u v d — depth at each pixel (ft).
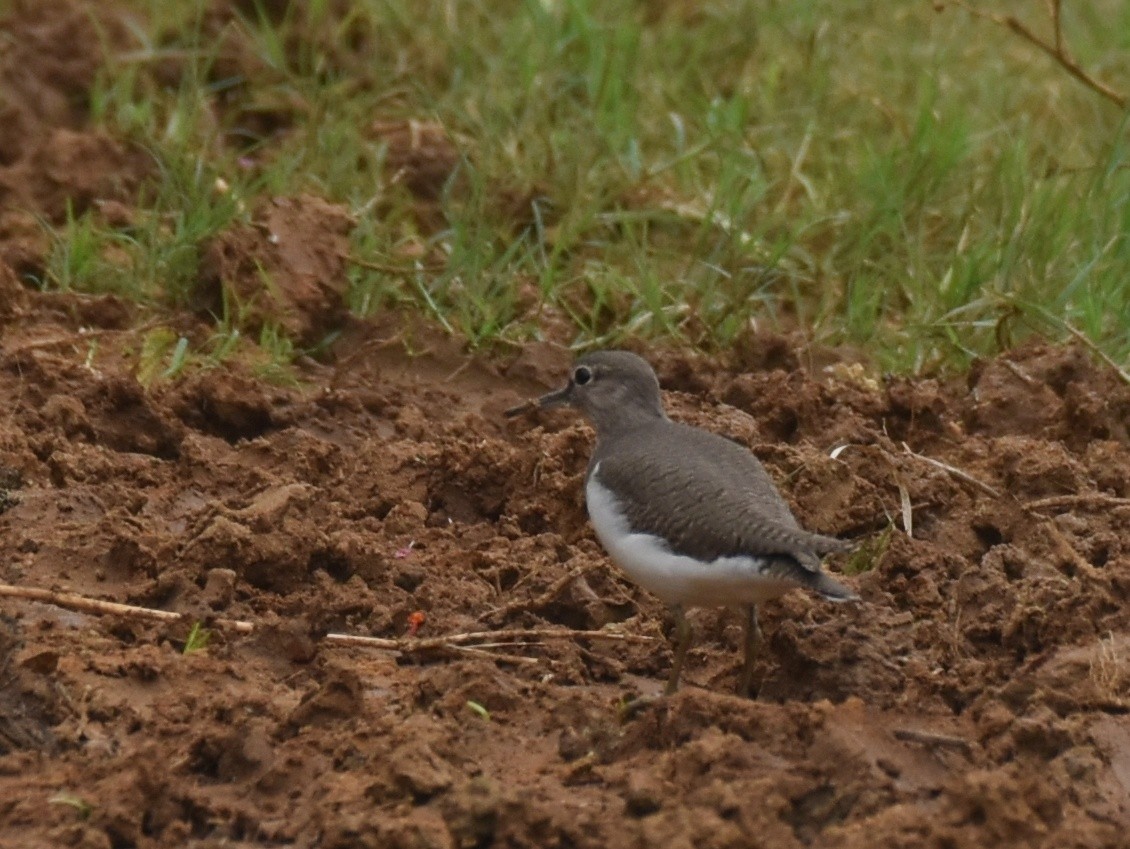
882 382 50.65
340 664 34.71
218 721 32.65
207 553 37.99
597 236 57.52
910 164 58.39
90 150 57.93
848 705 31.89
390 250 54.85
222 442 45.80
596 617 37.78
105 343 50.47
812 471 42.65
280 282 52.13
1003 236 55.01
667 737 31.48
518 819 28.32
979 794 28.50
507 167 59.31
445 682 34.04
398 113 62.49
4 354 47.37
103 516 40.57
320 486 43.68
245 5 66.18
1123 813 30.14
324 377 50.93
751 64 66.54
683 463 35.01
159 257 53.36
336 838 28.19
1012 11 73.72
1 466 41.63
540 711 33.63
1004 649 35.91
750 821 28.48
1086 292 52.85
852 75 66.90
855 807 29.37
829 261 55.52
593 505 36.01
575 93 64.08
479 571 39.81
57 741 32.04
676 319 53.36
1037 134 62.90
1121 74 68.59
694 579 33.50
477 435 47.01
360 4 66.28
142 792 29.60
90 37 63.62
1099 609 36.14
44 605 36.35
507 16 69.10
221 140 61.57
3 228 55.83
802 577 31.68
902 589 38.65
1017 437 46.37
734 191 57.62
